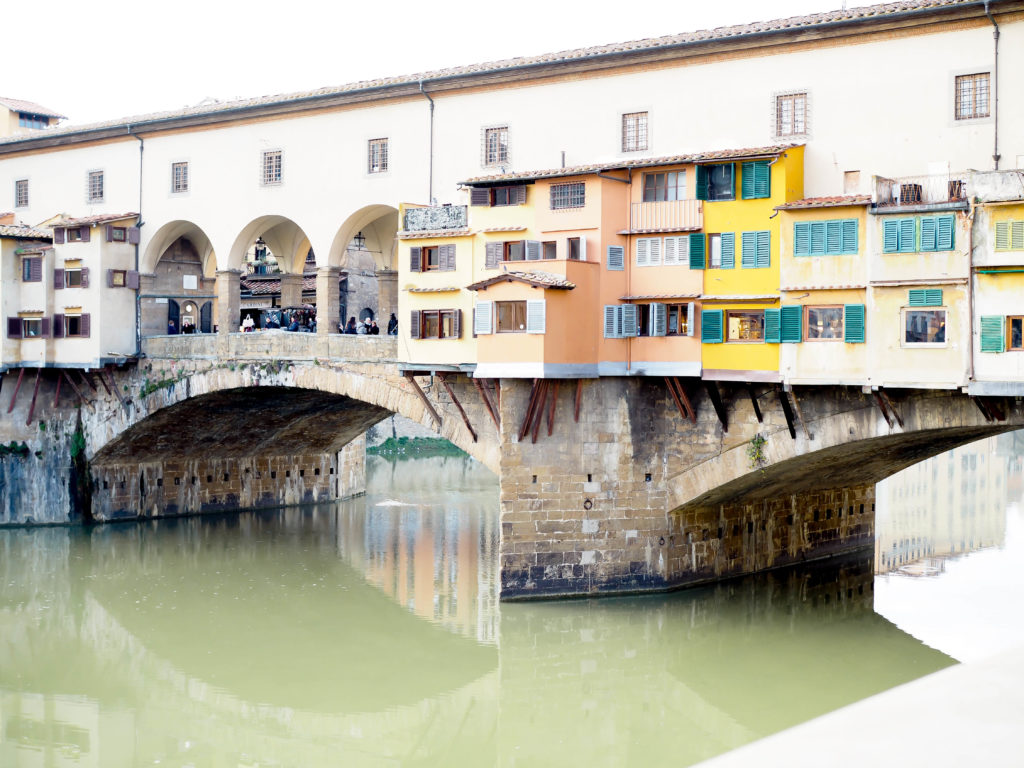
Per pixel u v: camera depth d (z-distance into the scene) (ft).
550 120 122.42
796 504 137.59
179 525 169.89
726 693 91.97
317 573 138.41
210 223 151.12
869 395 101.86
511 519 111.75
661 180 110.11
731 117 111.24
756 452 108.17
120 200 161.48
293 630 113.29
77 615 118.93
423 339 121.60
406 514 182.70
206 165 151.74
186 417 161.99
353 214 137.59
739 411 109.09
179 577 136.05
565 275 107.24
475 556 148.56
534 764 80.59
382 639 110.11
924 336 94.68
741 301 104.73
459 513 183.93
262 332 144.77
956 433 103.65
